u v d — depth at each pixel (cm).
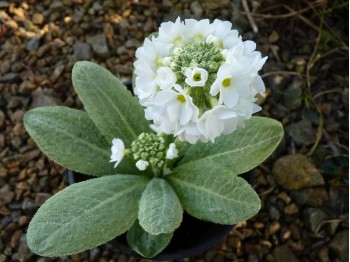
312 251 23
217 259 23
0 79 26
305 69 27
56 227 16
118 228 17
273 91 27
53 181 24
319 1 28
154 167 18
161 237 18
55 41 27
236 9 28
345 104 27
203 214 17
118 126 19
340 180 25
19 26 27
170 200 16
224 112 13
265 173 25
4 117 25
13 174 24
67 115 19
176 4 29
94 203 17
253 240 23
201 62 14
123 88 19
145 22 28
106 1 28
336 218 24
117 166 19
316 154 25
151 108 14
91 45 27
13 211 24
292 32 28
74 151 18
